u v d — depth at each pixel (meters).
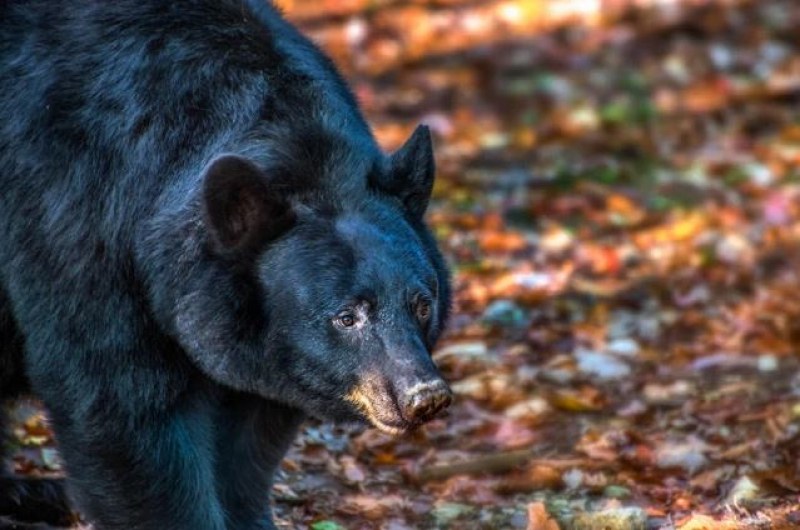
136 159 9.05
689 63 25.38
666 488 11.75
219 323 8.78
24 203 9.15
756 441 12.52
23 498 10.63
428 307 8.86
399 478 11.95
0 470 10.59
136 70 9.21
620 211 19.22
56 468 11.34
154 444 9.06
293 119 9.16
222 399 9.52
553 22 26.86
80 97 9.20
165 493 9.09
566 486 11.78
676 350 14.88
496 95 23.47
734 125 22.95
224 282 8.77
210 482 9.38
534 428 12.97
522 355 14.47
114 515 9.12
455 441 12.65
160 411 9.09
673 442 12.55
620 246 18.09
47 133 9.17
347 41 25.23
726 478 11.81
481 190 19.47
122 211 9.00
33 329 9.15
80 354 9.02
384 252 8.75
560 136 21.88
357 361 8.64
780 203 19.81
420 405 8.50
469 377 13.82
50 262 9.05
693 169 21.14
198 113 9.15
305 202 8.91
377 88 23.38
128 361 8.98
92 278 8.98
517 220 18.62
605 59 25.28
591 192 19.73
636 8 27.59
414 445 12.45
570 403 13.34
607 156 21.33
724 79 24.70
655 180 20.67
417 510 11.34
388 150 20.45
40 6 9.53
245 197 8.66
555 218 18.86
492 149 21.08
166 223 8.88
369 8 26.98
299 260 8.73
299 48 9.68
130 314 8.98
